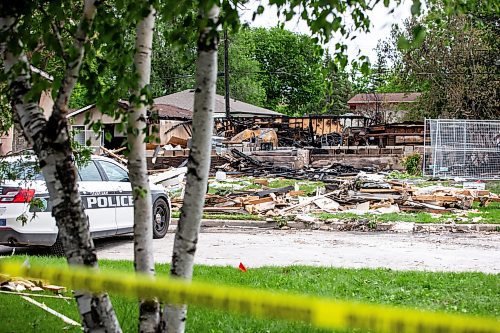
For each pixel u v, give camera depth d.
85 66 5.86
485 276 11.80
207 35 5.47
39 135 5.38
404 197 24.50
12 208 13.55
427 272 12.30
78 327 7.91
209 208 23.34
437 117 54.09
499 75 50.59
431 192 25.48
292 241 17.59
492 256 15.18
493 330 3.33
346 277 11.55
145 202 5.84
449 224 20.39
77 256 5.37
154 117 6.02
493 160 36.19
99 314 5.38
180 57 6.20
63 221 5.36
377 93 88.19
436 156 36.50
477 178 35.19
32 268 4.50
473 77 50.88
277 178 39.38
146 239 5.86
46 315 8.41
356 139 59.19
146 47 5.95
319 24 5.79
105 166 15.98
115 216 15.74
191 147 5.63
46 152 5.35
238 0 5.89
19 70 5.40
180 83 80.00
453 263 14.15
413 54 50.72
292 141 59.81
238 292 3.83
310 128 62.22
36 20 6.07
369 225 20.45
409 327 3.35
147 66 5.98
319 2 5.54
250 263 13.82
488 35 49.66
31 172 10.94
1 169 9.67
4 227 13.56
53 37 5.53
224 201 24.30
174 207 24.59
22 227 13.54
